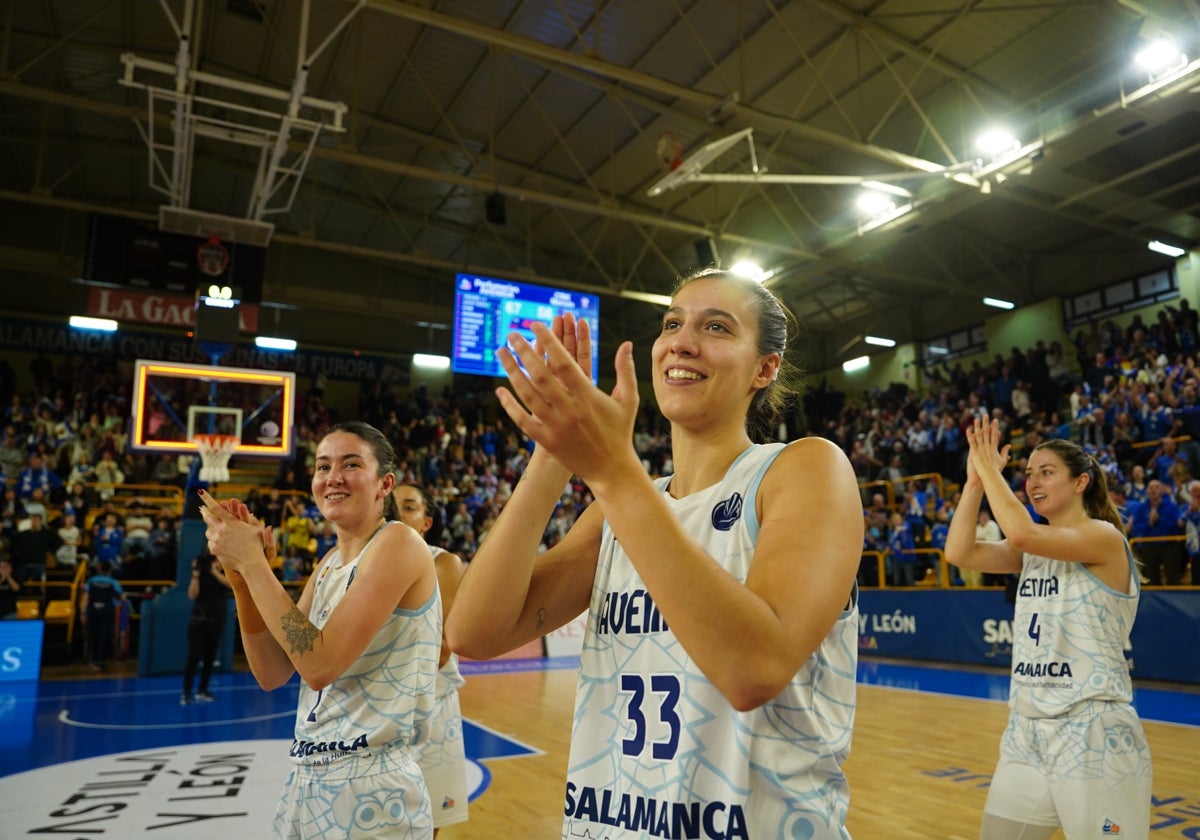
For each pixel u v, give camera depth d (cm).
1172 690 796
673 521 90
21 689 922
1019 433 1429
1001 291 1786
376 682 203
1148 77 972
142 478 1414
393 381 2006
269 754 577
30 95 1026
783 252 1475
